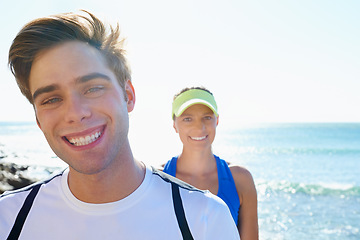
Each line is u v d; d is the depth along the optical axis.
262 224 4.50
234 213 1.20
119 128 0.61
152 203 0.63
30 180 8.02
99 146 0.59
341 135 25.83
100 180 0.61
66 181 0.65
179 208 0.63
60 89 0.59
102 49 0.61
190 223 0.62
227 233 0.64
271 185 7.39
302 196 6.33
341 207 5.44
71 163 0.60
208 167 1.27
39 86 0.59
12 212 0.64
